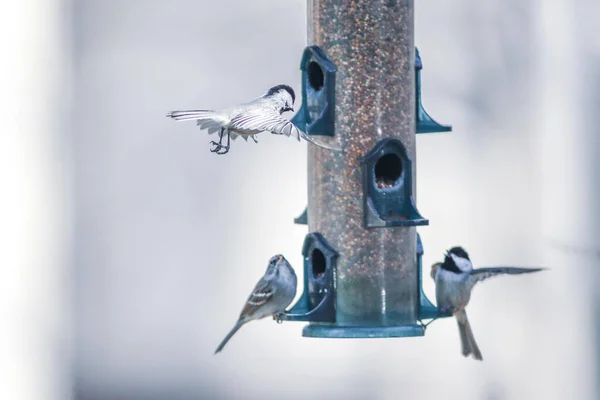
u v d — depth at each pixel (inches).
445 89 639.1
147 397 602.9
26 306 595.8
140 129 620.1
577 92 650.2
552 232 641.6
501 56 646.5
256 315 394.3
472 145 639.8
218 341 605.6
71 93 618.5
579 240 641.0
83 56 623.5
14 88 610.2
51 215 608.4
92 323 601.0
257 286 395.9
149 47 624.1
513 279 630.5
